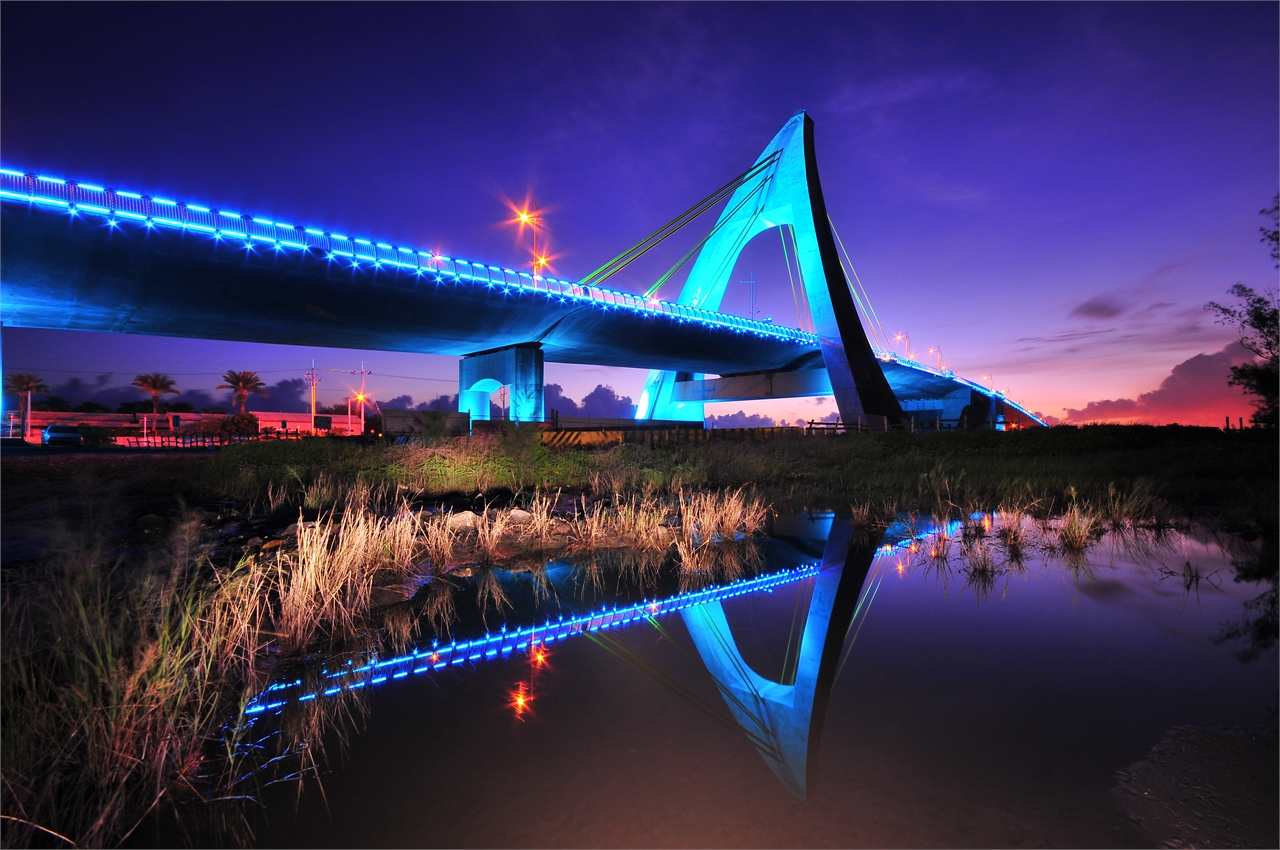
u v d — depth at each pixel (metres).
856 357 47.22
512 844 1.99
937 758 2.55
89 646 3.04
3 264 28.80
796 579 5.80
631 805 2.25
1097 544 6.99
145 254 30.39
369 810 2.24
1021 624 4.34
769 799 2.26
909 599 5.03
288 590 4.70
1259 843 1.94
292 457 12.91
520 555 6.81
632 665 3.71
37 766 2.32
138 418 61.00
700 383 75.19
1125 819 2.09
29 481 10.85
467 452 13.12
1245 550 6.61
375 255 36.62
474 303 42.62
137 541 6.30
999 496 10.82
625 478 12.70
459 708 3.13
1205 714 2.89
